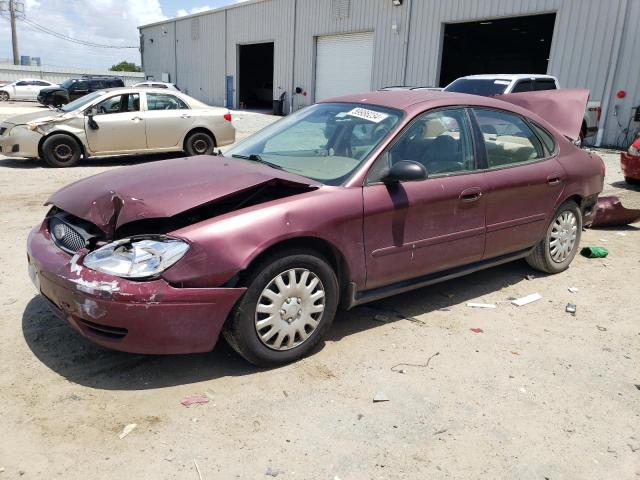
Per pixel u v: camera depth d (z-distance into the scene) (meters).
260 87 36.28
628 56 15.44
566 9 16.56
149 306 2.81
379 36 22.83
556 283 4.94
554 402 3.07
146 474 2.40
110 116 10.70
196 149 11.69
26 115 10.91
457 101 4.21
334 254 3.43
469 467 2.53
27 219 6.47
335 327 3.89
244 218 3.05
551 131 4.96
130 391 3.01
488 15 18.75
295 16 27.39
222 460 2.51
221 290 2.95
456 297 4.53
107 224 3.07
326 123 4.20
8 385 3.02
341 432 2.73
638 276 5.18
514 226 4.45
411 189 3.69
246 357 3.18
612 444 2.73
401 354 3.53
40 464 2.44
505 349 3.66
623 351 3.69
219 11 33.59
